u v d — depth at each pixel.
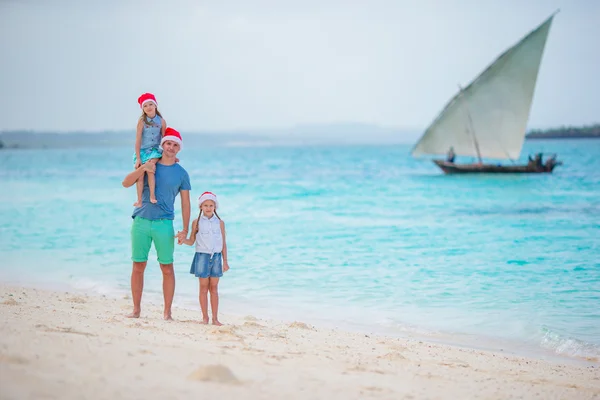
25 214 21.16
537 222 19.06
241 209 22.27
